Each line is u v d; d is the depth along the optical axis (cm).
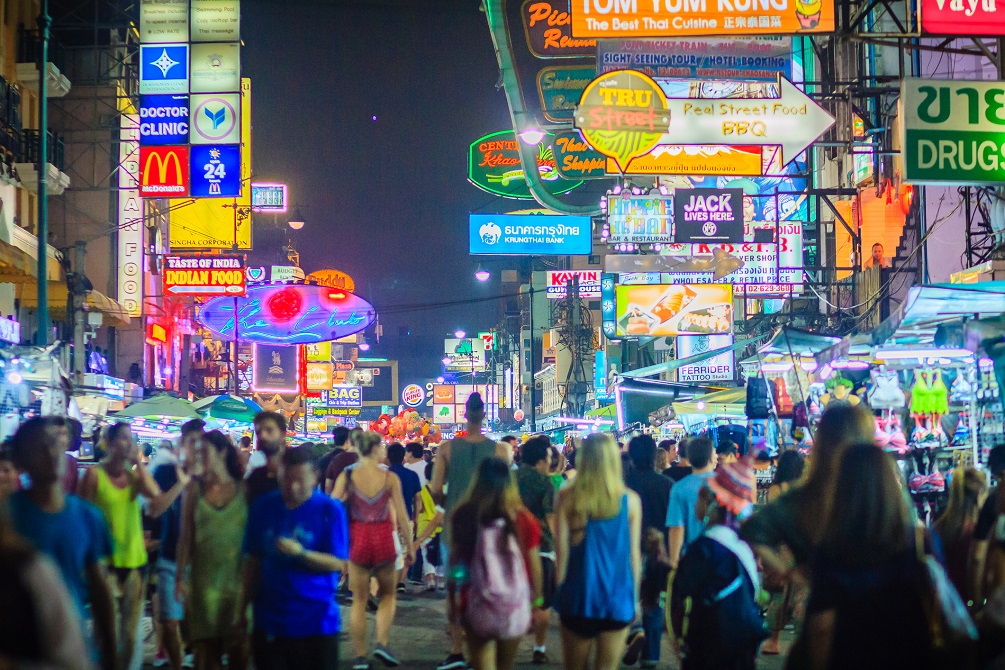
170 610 836
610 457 666
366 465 969
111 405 2591
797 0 1538
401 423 4556
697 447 796
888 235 2191
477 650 655
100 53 3572
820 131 1728
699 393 1962
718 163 1789
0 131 2559
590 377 6272
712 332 2461
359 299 2181
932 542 457
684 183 2598
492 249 2859
